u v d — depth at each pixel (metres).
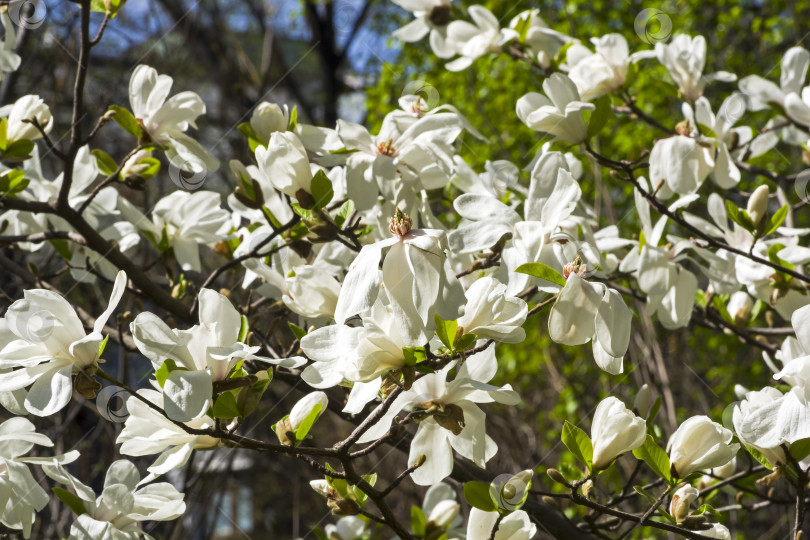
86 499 1.42
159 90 1.63
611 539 1.61
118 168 1.66
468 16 1.98
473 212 1.47
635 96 1.88
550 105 1.65
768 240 1.73
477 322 1.36
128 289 1.75
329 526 1.72
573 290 1.38
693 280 1.71
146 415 1.39
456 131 1.56
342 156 1.56
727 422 1.51
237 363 1.36
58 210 1.68
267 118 1.57
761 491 2.07
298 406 1.42
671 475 1.45
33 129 1.67
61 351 1.36
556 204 1.46
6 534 1.49
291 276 1.60
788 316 1.71
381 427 1.43
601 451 1.43
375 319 1.36
